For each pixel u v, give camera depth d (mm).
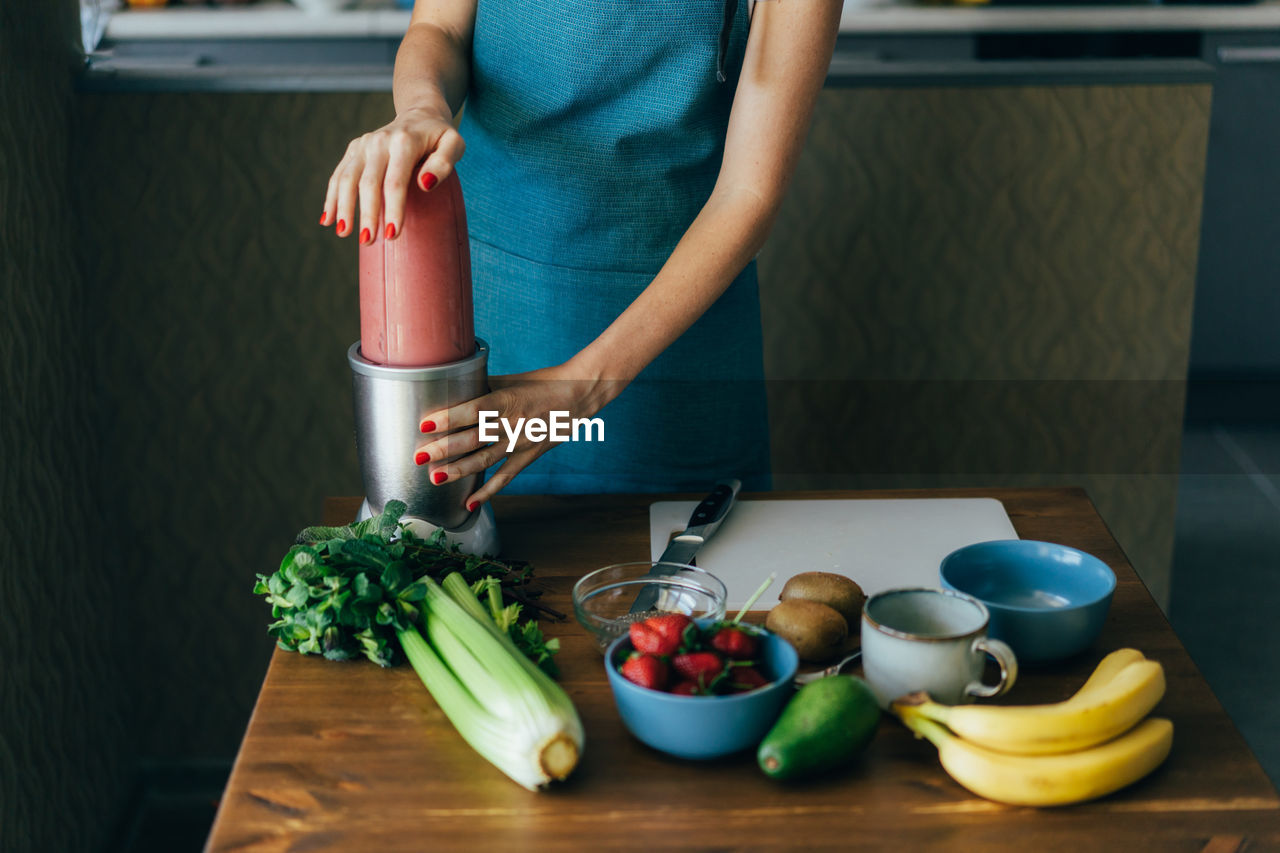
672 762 763
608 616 923
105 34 2262
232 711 1947
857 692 733
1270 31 2695
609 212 1271
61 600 1607
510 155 1276
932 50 2670
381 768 758
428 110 991
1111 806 718
